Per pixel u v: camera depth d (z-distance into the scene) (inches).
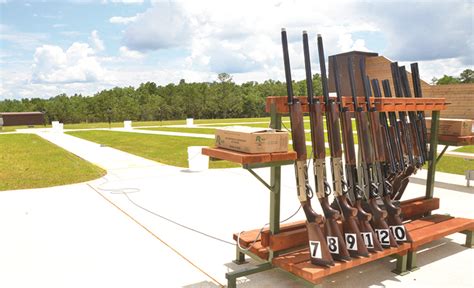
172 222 207.3
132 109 2952.8
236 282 133.3
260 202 251.9
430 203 175.9
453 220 166.2
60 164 429.4
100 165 419.5
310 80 120.0
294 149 118.4
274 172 125.4
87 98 3216.0
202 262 152.6
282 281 134.0
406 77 162.6
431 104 159.9
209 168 396.5
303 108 121.0
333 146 124.3
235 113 2994.6
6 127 1625.2
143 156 495.5
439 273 139.8
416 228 154.4
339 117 129.1
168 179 336.5
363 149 132.9
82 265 149.4
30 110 3339.1
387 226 131.6
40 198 264.2
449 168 374.0
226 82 3065.9
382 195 139.0
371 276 137.0
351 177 128.6
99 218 214.8
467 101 678.5
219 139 125.5
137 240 178.5
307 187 118.4
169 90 3294.8
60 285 132.2
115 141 734.5
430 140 176.6
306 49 119.7
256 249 132.0
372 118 135.8
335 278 135.4
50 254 160.7
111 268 146.6
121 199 261.3
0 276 139.5
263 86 3299.7
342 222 125.7
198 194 276.5
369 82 147.4
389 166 143.7
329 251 116.8
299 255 126.8
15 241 176.6
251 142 110.8
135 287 131.0
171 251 164.6
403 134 155.5
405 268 139.9
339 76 129.0
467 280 134.0
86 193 280.4
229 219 212.7
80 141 758.5
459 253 159.8
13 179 335.9
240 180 330.6
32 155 524.1
